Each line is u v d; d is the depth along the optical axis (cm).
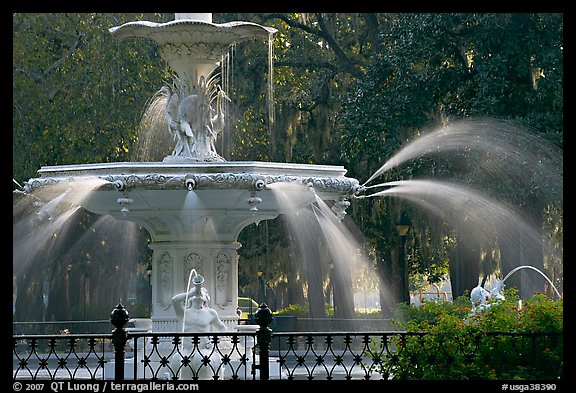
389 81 5566
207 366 2728
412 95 5397
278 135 6238
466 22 5319
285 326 5806
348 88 6116
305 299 6425
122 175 2636
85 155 5812
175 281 2877
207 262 2886
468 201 5325
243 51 6247
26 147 5781
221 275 2900
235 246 2930
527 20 5169
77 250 6222
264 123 6200
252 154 6125
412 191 5331
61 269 6178
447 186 5238
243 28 2867
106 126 5819
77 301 6344
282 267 6266
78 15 5888
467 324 2428
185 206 2744
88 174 2692
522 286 5278
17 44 5831
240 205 2788
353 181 2867
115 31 2914
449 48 5447
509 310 2562
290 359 4588
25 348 5688
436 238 5756
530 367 2378
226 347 2831
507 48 5162
